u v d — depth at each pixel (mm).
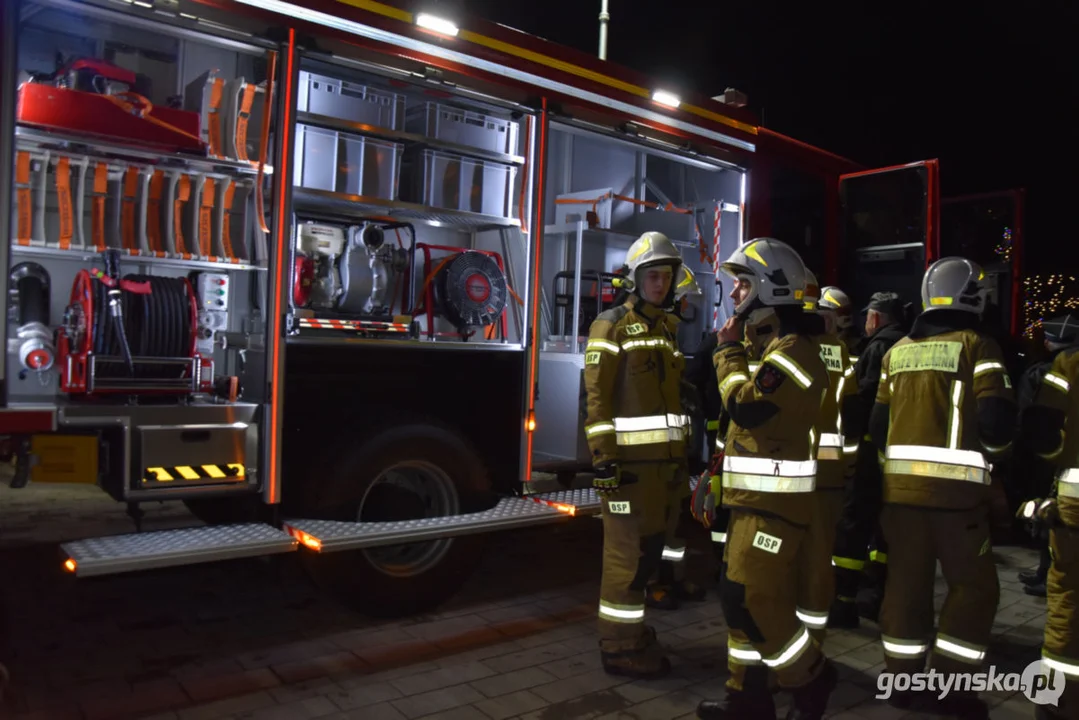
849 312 4688
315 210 4277
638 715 3057
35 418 3023
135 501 3256
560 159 5941
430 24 3877
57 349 3332
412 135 4094
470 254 4480
